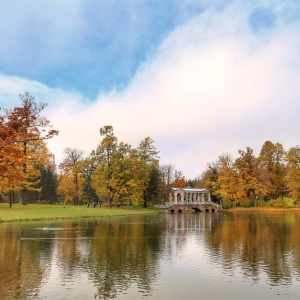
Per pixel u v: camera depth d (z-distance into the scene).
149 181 92.69
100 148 80.19
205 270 17.83
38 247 24.75
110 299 13.34
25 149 60.75
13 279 16.03
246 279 16.14
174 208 96.19
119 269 18.03
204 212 97.88
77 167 92.44
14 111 50.19
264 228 40.47
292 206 98.25
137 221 52.03
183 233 34.72
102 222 48.22
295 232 35.53
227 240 29.14
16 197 108.00
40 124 45.28
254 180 100.75
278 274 17.02
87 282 15.56
